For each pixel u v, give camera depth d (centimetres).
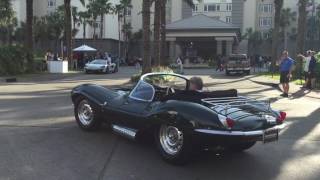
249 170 695
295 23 10556
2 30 8106
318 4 10075
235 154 789
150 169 685
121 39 10406
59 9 9400
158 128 730
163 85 822
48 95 1677
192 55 8456
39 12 10931
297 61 3025
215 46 8406
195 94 755
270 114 722
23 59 3169
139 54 10375
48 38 9406
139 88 809
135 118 778
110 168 684
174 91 780
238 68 3809
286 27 10481
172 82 838
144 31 2411
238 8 10669
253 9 10644
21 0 10144
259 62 6638
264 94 1978
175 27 7638
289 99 1780
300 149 845
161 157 732
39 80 2697
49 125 995
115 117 835
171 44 7688
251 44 10519
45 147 797
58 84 2312
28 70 3250
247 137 670
